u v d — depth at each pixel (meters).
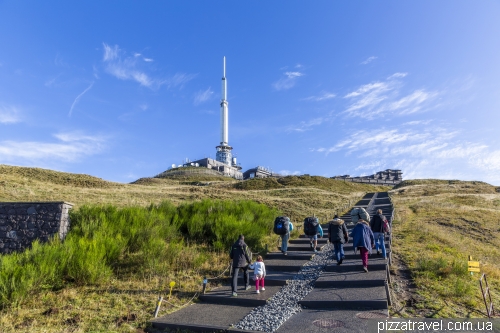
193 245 14.48
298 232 17.61
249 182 59.91
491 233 19.22
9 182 30.53
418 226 18.16
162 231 14.62
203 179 86.56
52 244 11.12
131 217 15.26
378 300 7.68
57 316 7.81
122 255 12.50
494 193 42.03
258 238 14.96
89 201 26.78
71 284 9.82
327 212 29.58
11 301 8.28
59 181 42.31
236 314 8.02
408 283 9.55
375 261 11.00
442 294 8.59
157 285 10.10
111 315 7.94
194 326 7.14
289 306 8.22
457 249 14.18
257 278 9.48
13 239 13.02
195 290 9.88
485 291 9.00
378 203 32.47
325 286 9.44
